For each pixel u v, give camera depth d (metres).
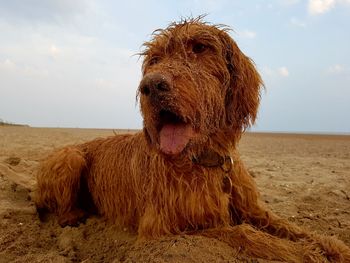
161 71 0.45
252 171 1.32
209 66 0.49
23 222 0.64
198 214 0.49
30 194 0.77
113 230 0.62
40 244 0.58
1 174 0.88
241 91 0.51
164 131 0.45
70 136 3.59
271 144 3.79
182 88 0.44
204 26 0.52
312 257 0.44
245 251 0.44
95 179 0.69
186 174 0.50
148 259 0.42
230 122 0.51
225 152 0.51
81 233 0.61
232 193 0.54
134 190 0.58
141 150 0.57
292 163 1.71
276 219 0.55
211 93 0.47
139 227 0.54
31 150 1.72
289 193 0.95
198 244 0.43
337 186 1.06
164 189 0.50
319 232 0.63
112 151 0.67
